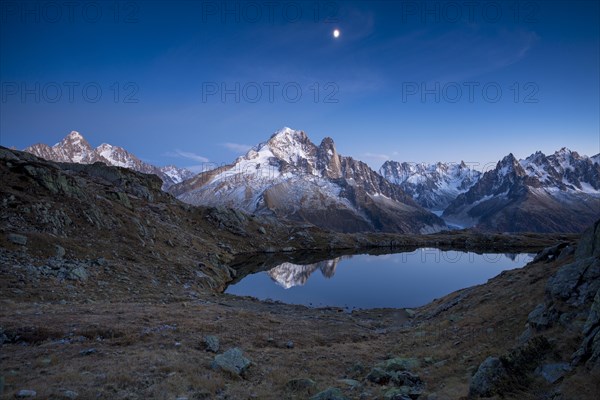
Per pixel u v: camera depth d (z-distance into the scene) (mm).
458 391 19031
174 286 63344
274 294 78625
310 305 67812
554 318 22688
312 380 22281
